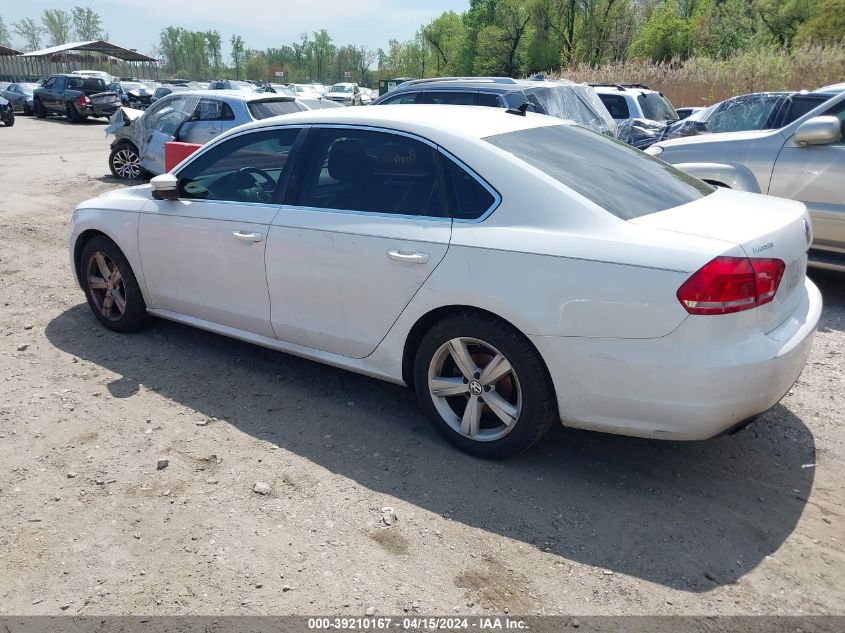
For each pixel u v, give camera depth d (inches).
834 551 110.7
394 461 136.4
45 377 171.8
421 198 136.7
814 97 287.0
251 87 1278.3
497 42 2089.1
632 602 100.2
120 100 1133.1
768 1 1464.1
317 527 116.3
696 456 138.5
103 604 99.3
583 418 122.6
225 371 177.0
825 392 165.2
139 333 201.5
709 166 243.1
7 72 2063.2
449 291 128.7
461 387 135.0
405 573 106.0
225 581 103.9
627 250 113.7
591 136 155.3
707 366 108.9
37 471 131.3
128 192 195.6
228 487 127.3
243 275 161.9
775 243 116.6
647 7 1829.5
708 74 778.2
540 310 119.5
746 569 106.7
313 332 153.3
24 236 318.7
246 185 164.6
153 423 150.1
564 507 122.0
